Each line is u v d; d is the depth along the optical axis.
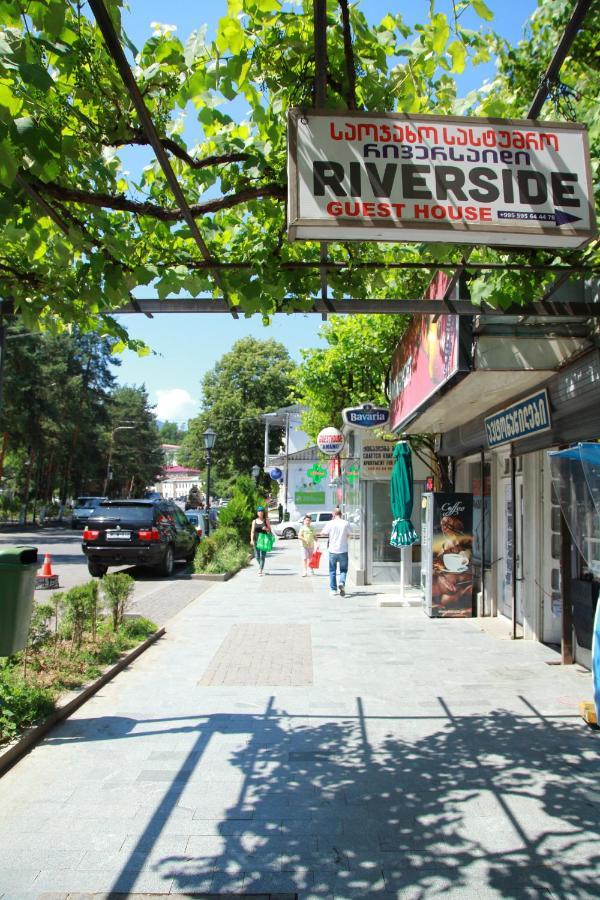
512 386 7.77
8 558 5.25
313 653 8.62
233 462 62.66
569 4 4.98
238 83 3.67
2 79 2.86
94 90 3.61
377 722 5.93
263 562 18.80
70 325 5.76
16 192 3.55
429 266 4.55
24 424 40.97
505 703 6.48
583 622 7.63
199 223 4.58
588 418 6.63
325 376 20.73
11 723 5.32
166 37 3.57
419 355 9.45
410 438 14.50
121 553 16.55
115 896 3.32
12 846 3.79
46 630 7.32
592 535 5.89
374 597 14.17
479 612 11.63
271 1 3.35
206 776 4.75
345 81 3.74
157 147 3.31
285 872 3.54
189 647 8.98
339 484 24.61
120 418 78.75
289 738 5.52
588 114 4.58
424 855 3.71
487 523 12.02
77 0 3.11
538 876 3.50
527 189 3.47
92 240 4.29
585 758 5.10
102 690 6.87
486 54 3.83
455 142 3.44
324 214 3.37
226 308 5.25
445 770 4.87
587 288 6.35
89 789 4.54
